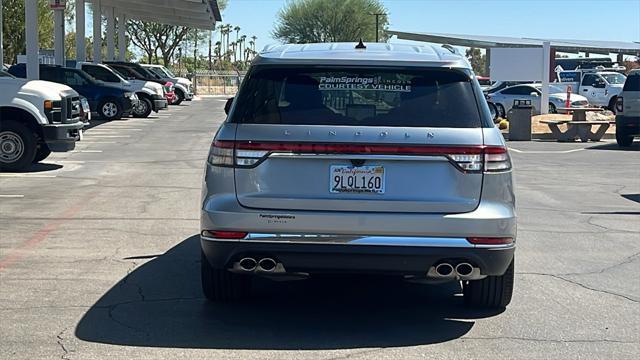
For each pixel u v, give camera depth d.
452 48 6.18
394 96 5.41
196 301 6.33
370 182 5.23
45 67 28.14
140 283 6.83
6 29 46.47
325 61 5.48
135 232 8.95
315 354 5.14
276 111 5.37
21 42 47.38
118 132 23.55
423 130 5.25
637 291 6.79
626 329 5.74
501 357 5.13
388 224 5.18
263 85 5.49
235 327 5.70
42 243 8.32
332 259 5.24
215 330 5.61
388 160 5.22
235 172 5.30
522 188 13.16
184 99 44.72
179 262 7.59
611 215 10.55
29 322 5.72
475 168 5.24
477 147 5.24
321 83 5.46
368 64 5.46
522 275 7.29
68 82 28.73
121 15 43.38
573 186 13.48
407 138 5.21
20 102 13.62
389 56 5.50
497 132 5.41
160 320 5.82
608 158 18.36
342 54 5.54
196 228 9.21
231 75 71.50
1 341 5.31
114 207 10.54
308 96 5.42
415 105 5.38
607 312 6.16
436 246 5.19
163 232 8.97
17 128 13.79
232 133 5.35
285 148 5.24
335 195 5.24
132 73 35.84
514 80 29.12
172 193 11.82
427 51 5.77
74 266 7.38
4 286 6.67
